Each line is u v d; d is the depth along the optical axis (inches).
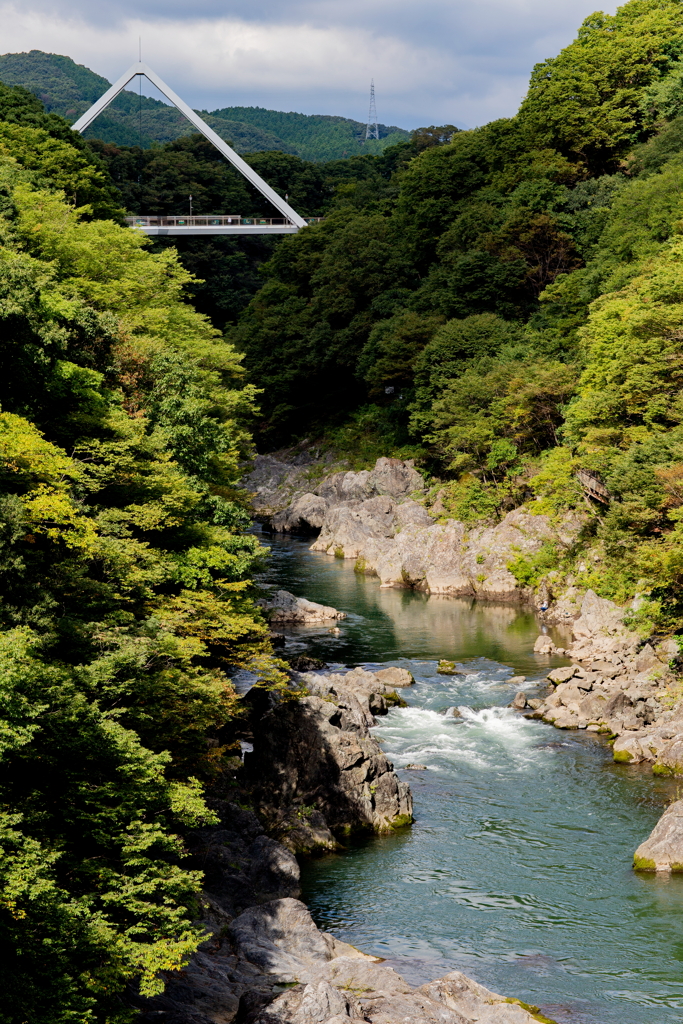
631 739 1716.3
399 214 5226.4
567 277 3732.8
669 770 1620.3
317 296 5270.7
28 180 2851.9
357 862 1343.5
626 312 2684.5
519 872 1296.8
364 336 4945.9
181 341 2576.3
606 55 4719.5
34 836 781.9
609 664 2092.8
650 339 2472.9
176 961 769.6
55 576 1130.0
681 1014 959.0
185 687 1157.7
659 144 3870.6
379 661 2341.3
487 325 3949.3
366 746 1514.5
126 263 2677.2
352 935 1136.2
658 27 4677.7
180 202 6968.5
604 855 1339.8
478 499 3521.2
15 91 4084.6
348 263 5123.0
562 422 3440.0
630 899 1217.4
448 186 4938.5
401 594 3154.5
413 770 1656.0
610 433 2568.9
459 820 1465.3
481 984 1011.9
